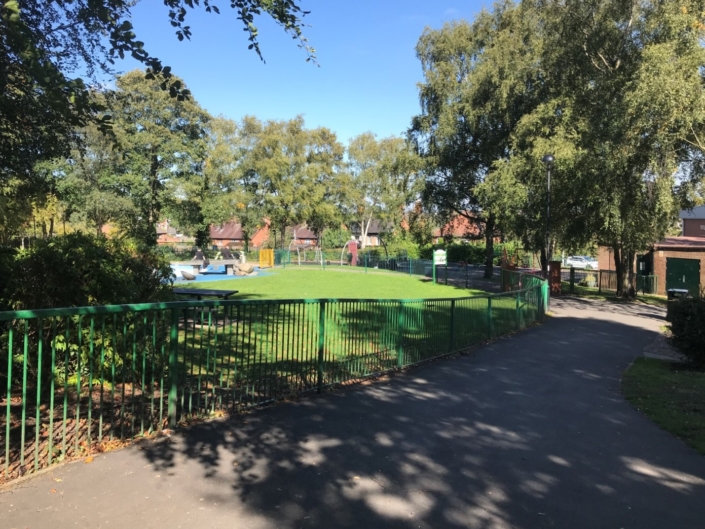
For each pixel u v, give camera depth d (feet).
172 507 11.03
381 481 13.05
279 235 205.77
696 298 31.14
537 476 13.84
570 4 71.61
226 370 18.66
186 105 132.67
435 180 114.01
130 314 18.04
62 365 18.01
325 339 22.21
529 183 75.36
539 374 27.25
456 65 109.19
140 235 126.72
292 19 16.48
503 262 105.81
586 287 109.09
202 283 84.53
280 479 12.76
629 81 62.64
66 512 10.50
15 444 13.26
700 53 55.06
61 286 17.78
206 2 16.02
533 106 89.66
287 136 172.96
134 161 126.52
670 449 16.26
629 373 28.17
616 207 68.03
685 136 60.80
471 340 35.70
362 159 226.58
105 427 15.05
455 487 12.94
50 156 21.04
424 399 21.24
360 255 161.58
